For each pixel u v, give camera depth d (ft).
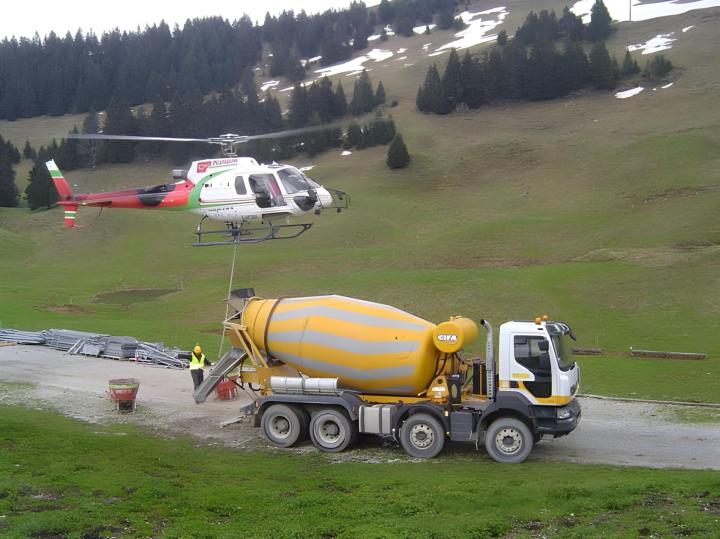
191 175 81.82
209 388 70.69
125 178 515.09
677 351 125.80
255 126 535.60
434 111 522.47
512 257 225.76
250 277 232.32
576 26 618.03
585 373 105.29
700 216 229.04
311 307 65.46
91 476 50.42
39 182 421.18
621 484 47.09
